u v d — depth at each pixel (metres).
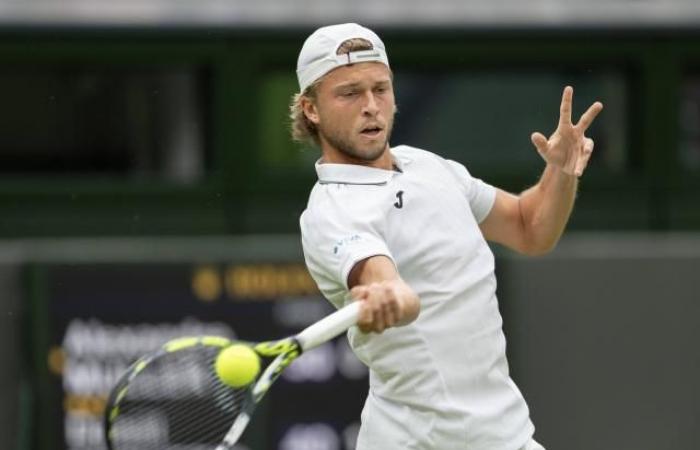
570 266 27.19
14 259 26.38
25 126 29.02
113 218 29.05
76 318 26.31
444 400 13.09
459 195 13.65
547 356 27.14
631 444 27.28
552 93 29.70
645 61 29.81
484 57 29.45
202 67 29.22
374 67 13.23
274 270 26.23
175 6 29.22
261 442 26.06
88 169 29.17
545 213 14.35
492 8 29.61
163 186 29.17
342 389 26.25
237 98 29.12
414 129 29.42
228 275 26.20
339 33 13.25
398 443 13.32
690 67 29.98
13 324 26.34
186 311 26.22
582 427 27.20
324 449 26.25
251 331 26.20
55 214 29.02
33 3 29.00
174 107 29.27
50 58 28.95
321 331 12.49
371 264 12.48
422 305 13.09
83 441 26.28
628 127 29.98
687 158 30.06
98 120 29.17
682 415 27.39
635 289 27.33
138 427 25.28
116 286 26.19
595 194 29.83
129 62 29.11
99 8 29.11
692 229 30.02
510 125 29.53
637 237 29.75
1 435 26.22
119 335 26.17
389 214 13.09
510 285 27.08
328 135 13.31
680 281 27.47
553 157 14.13
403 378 13.16
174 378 25.09
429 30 29.31
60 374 26.33
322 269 13.12
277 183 29.20
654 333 27.36
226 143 29.12
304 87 13.52
